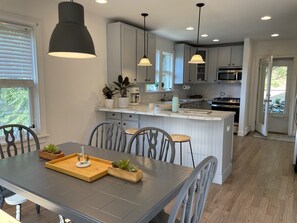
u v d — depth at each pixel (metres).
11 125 2.27
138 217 1.11
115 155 2.06
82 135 3.85
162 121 3.69
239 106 6.09
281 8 3.43
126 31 4.12
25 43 2.92
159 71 5.86
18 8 2.80
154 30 4.95
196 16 3.89
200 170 1.13
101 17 4.00
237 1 3.15
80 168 1.68
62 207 1.21
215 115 3.14
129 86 4.41
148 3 3.28
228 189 3.03
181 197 1.08
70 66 3.55
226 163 3.41
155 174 1.64
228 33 5.22
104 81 4.21
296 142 3.81
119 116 4.14
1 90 2.78
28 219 2.30
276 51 6.11
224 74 6.63
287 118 6.40
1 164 1.82
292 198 2.79
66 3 1.64
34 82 3.06
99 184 1.47
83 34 1.67
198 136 3.38
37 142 2.42
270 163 4.03
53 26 3.25
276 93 6.52
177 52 6.36
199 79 6.94
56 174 1.62
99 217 1.10
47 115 3.26
